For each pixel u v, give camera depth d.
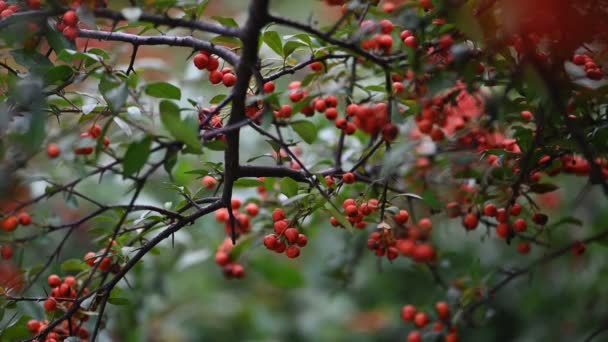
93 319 0.86
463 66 0.79
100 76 0.79
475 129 0.87
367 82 0.95
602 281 1.04
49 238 0.87
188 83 1.01
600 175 0.79
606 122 0.82
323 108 0.84
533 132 0.83
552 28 0.78
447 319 0.90
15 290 0.88
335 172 0.87
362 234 0.96
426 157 0.88
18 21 0.78
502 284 0.90
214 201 0.83
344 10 0.82
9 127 0.81
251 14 0.76
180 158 0.99
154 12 0.77
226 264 0.95
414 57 0.79
